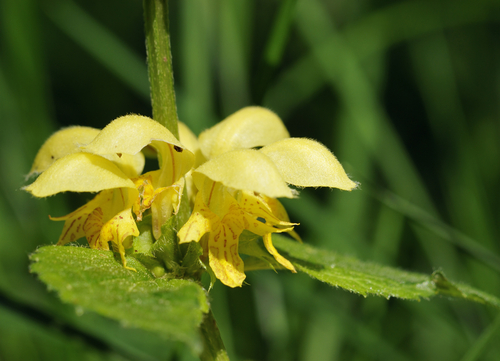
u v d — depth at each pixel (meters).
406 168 0.35
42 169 0.24
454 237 0.27
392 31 0.39
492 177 0.40
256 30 0.49
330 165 0.23
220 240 0.23
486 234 0.34
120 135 0.22
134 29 0.51
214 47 0.36
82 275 0.22
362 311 0.32
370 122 0.35
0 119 0.33
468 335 0.30
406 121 0.47
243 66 0.34
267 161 0.22
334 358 0.30
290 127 0.47
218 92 0.39
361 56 0.39
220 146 0.24
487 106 0.43
